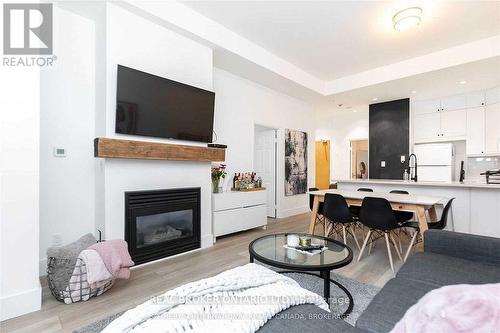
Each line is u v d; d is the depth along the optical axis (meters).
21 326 1.69
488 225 3.32
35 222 1.91
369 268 2.69
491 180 3.80
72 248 2.12
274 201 5.53
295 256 1.93
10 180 1.82
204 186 3.44
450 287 0.80
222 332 0.98
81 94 2.77
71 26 2.70
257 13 3.10
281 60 4.36
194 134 3.24
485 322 0.65
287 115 5.67
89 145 2.83
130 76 2.61
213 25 3.29
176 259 2.96
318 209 3.84
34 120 1.92
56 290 1.97
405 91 5.13
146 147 2.70
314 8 2.98
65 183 2.67
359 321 1.09
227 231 3.88
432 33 3.46
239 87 4.59
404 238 3.77
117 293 2.14
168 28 2.97
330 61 4.43
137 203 2.71
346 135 7.29
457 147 5.44
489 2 2.80
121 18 2.63
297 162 5.93
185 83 3.15
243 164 4.69
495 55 3.52
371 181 4.35
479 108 4.94
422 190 3.89
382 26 3.32
